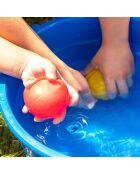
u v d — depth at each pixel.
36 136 0.80
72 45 0.91
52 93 0.65
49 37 0.86
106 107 0.85
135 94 0.87
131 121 0.84
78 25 0.88
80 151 0.80
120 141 0.81
